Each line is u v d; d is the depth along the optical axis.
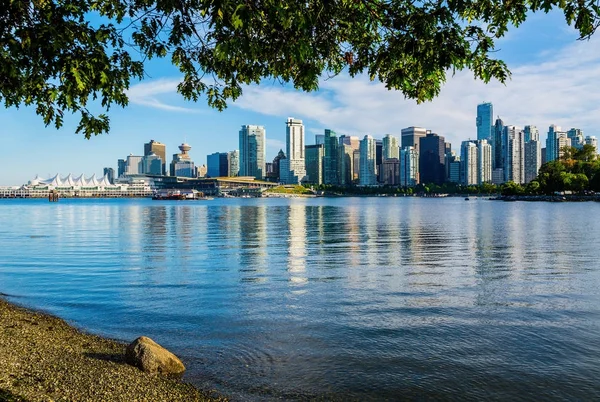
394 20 8.08
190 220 94.31
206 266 31.81
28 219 98.19
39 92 9.92
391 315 18.14
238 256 37.53
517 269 30.09
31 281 26.11
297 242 49.31
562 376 12.11
